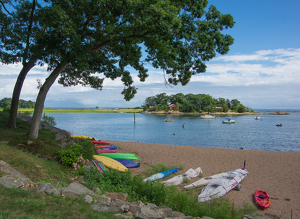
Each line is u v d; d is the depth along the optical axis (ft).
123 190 25.18
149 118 328.08
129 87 49.01
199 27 38.14
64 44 33.63
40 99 37.83
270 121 276.21
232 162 48.37
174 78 45.78
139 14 35.32
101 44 39.93
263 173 40.24
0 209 12.14
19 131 39.73
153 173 39.45
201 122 246.27
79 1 33.45
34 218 11.80
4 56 36.55
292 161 48.75
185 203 23.17
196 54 40.68
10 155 24.18
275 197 29.45
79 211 14.74
